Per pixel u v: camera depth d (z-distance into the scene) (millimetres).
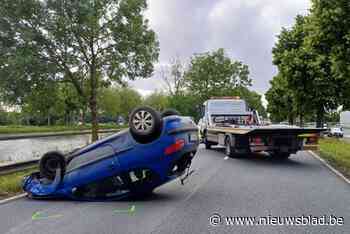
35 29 21047
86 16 21094
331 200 8656
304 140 15977
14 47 20844
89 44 22922
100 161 8805
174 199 8922
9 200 8992
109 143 8820
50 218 7266
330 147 23906
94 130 24266
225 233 6227
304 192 9617
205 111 23859
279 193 9492
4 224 6855
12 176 11977
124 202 8695
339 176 12430
